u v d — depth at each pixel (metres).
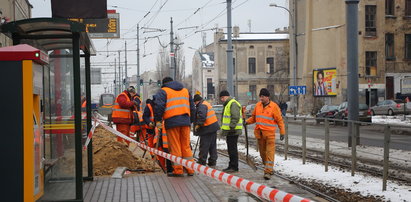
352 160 10.62
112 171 10.62
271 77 70.44
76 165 7.07
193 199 7.67
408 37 47.03
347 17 16.81
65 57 7.95
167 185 8.96
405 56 46.91
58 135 7.83
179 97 9.77
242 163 12.81
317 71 47.59
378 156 9.59
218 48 72.75
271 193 3.92
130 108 14.89
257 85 72.12
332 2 45.88
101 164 10.86
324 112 38.53
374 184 9.43
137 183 9.20
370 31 45.41
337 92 45.19
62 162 7.79
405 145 8.95
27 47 6.11
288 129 13.99
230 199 7.66
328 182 9.95
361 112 33.66
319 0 47.34
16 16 25.77
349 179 10.13
